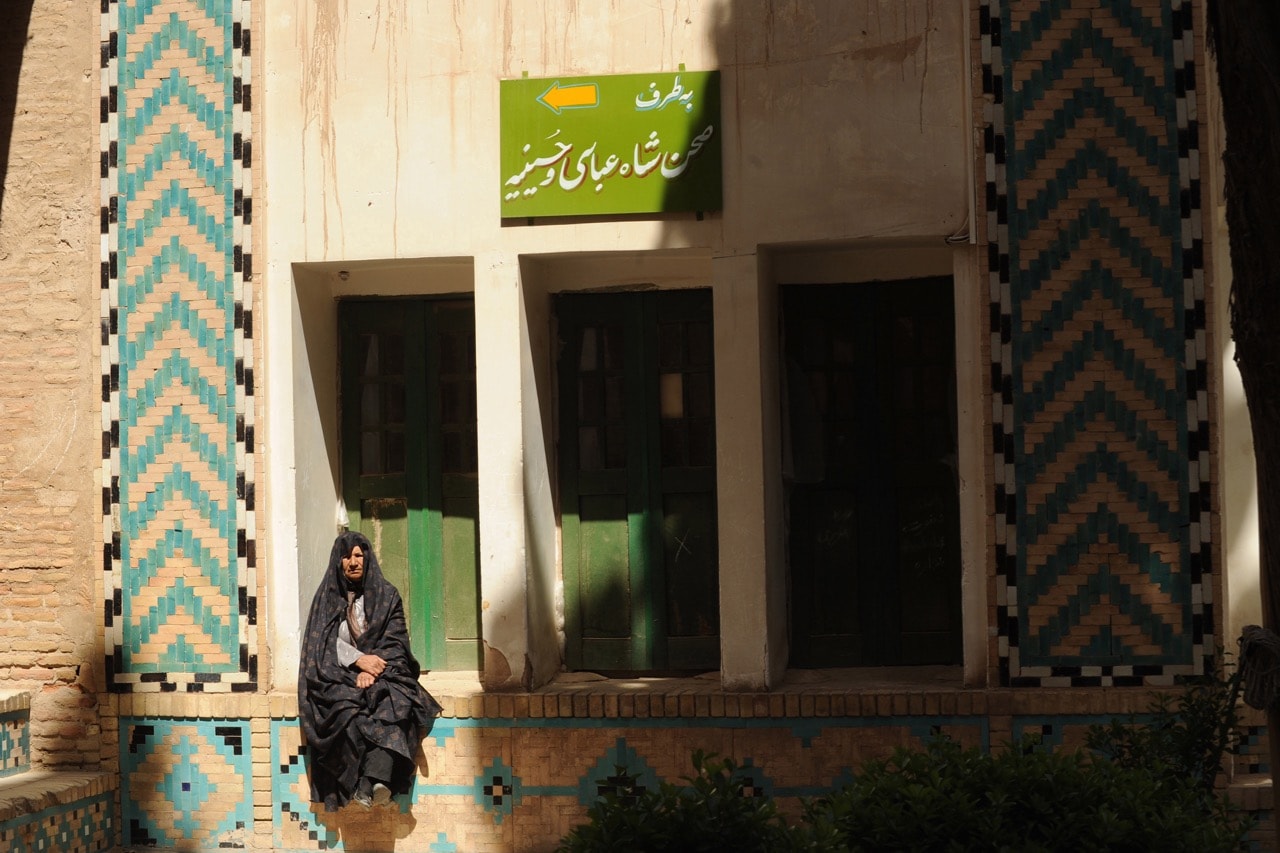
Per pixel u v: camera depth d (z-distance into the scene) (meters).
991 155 7.59
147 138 8.33
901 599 8.47
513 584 8.05
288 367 8.20
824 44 7.79
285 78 8.21
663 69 7.93
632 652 8.62
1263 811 7.25
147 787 8.31
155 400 8.31
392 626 8.01
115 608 8.35
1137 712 7.45
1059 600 7.55
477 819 8.00
